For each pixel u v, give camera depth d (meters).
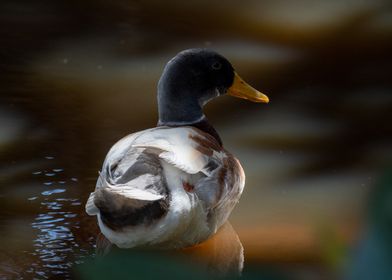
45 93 13.07
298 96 13.42
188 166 7.01
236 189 8.03
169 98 9.11
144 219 6.84
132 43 15.60
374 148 11.38
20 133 11.38
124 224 6.89
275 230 8.59
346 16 17.41
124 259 7.39
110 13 17.20
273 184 10.03
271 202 9.45
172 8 17.77
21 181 9.70
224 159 7.83
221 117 12.41
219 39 16.02
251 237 8.39
